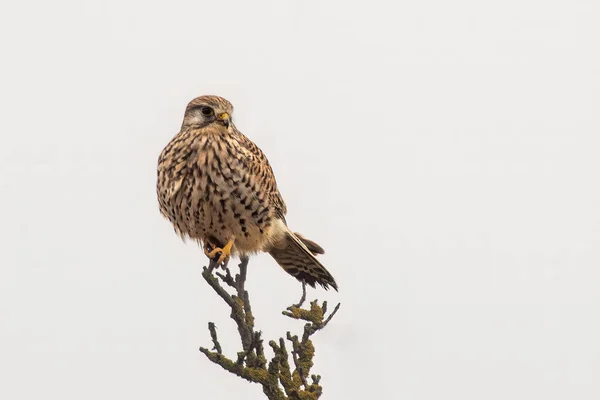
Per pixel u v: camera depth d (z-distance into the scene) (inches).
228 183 432.1
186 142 433.4
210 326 327.9
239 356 323.6
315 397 331.9
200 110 435.8
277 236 470.9
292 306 353.7
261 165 448.1
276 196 464.1
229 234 451.2
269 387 327.9
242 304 336.8
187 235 464.8
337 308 353.7
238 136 446.3
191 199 436.8
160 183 446.3
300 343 341.1
